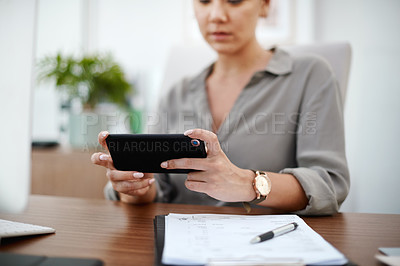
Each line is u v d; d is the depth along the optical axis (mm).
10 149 392
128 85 1757
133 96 2078
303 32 2002
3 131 390
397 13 1469
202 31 884
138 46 2164
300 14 2012
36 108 2006
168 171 582
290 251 368
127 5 2166
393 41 1475
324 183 633
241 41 858
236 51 887
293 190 614
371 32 1636
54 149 1621
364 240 458
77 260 348
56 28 2117
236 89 945
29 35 391
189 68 1233
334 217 609
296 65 882
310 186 612
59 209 649
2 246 420
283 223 491
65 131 1921
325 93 810
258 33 2035
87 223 544
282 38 2025
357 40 1751
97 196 1549
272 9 2021
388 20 1518
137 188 644
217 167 540
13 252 397
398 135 1416
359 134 1633
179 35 2123
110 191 787
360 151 1613
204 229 457
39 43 2074
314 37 1951
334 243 444
